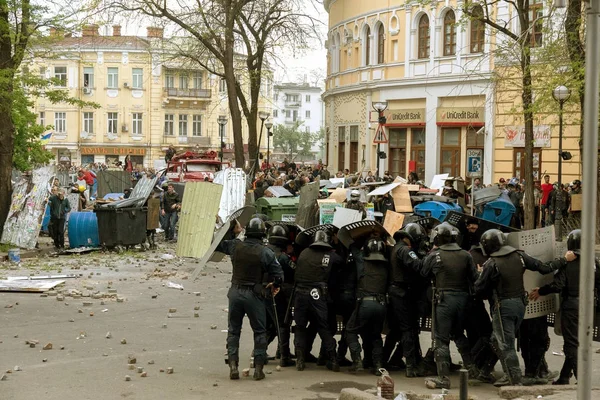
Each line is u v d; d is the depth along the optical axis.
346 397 7.77
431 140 40.94
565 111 21.70
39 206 22.75
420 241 9.64
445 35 40.44
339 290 9.92
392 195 23.56
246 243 9.20
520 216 27.61
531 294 8.86
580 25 20.47
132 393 8.48
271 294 9.24
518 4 22.78
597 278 8.70
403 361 10.12
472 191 24.53
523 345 9.33
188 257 21.25
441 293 8.80
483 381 9.25
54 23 22.86
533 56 23.78
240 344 11.34
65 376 9.17
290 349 11.30
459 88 39.44
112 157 73.31
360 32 46.34
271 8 36.97
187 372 9.50
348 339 9.62
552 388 8.23
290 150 113.00
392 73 43.47
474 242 9.88
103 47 72.06
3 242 22.84
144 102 73.69
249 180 30.59
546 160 34.44
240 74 40.38
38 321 12.54
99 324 12.38
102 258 21.14
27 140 34.31
